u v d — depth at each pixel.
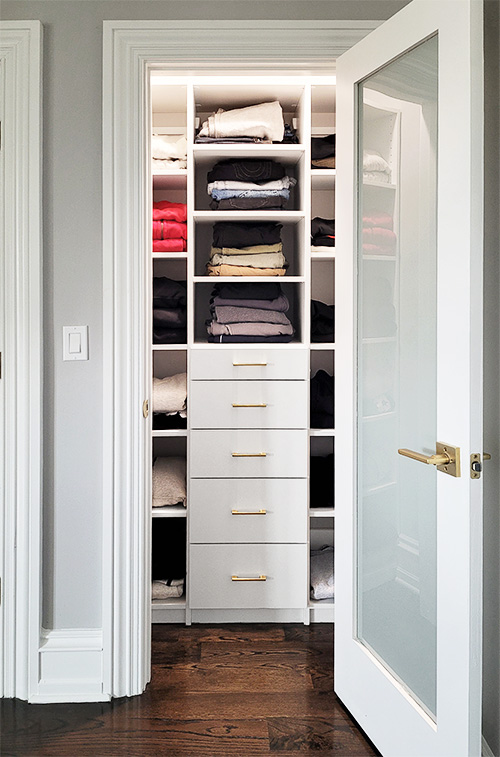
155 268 3.21
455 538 1.61
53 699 2.21
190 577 2.79
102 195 2.17
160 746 1.97
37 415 2.17
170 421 2.87
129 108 2.13
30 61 2.11
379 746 1.95
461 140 1.57
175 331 2.85
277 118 2.77
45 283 2.19
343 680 2.19
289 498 2.79
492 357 1.89
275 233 2.88
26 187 2.14
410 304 1.84
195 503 2.79
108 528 2.20
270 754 1.94
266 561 2.80
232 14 2.14
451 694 1.62
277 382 2.77
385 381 1.97
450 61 1.60
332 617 2.84
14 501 2.21
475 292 1.56
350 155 2.10
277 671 2.42
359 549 2.13
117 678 2.23
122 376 2.18
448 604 1.64
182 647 2.60
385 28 1.88
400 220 1.88
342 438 2.19
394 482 1.93
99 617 2.25
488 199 1.91
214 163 2.99
